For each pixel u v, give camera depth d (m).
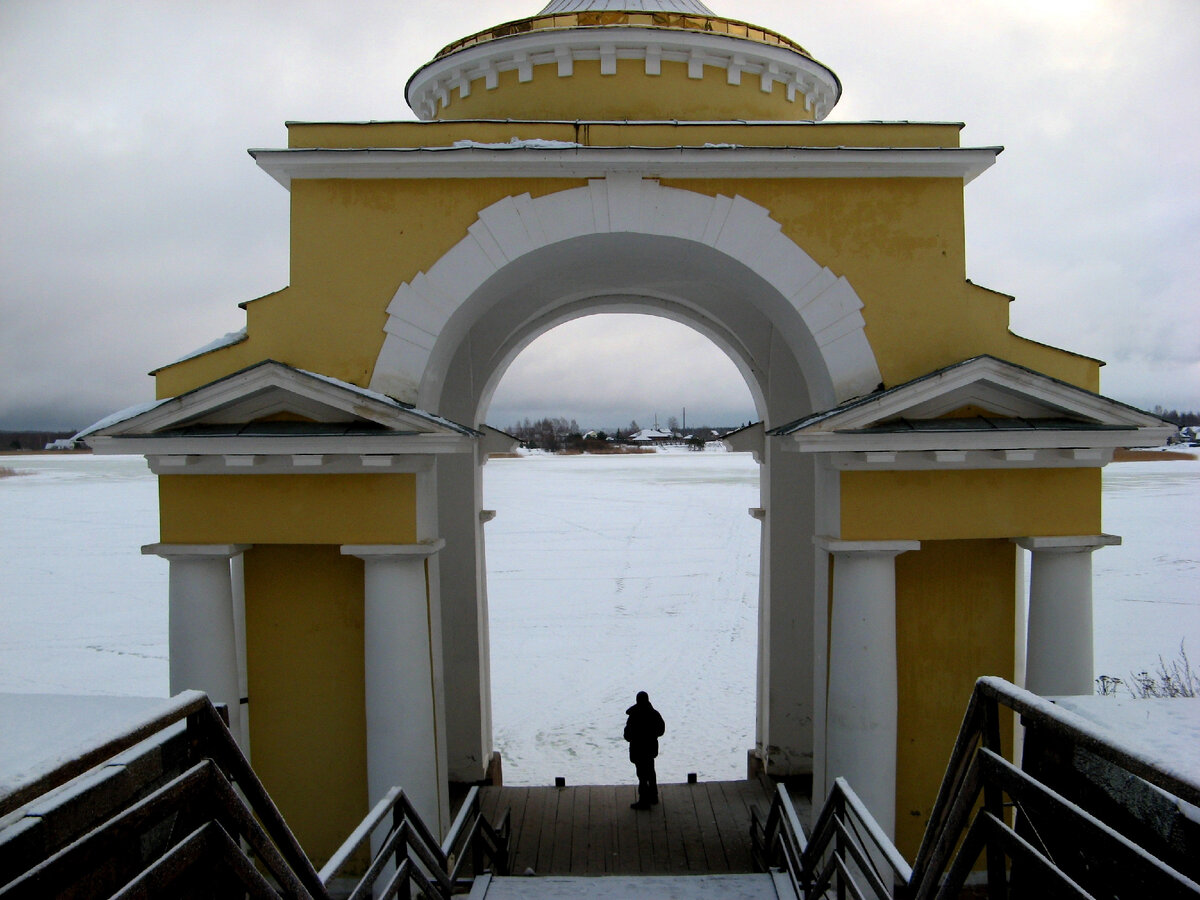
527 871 8.34
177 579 7.27
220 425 7.00
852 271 7.52
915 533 7.16
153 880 2.54
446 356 8.05
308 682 8.05
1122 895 2.67
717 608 22.89
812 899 5.48
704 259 8.09
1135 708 3.43
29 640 20.31
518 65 8.92
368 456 6.91
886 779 7.13
